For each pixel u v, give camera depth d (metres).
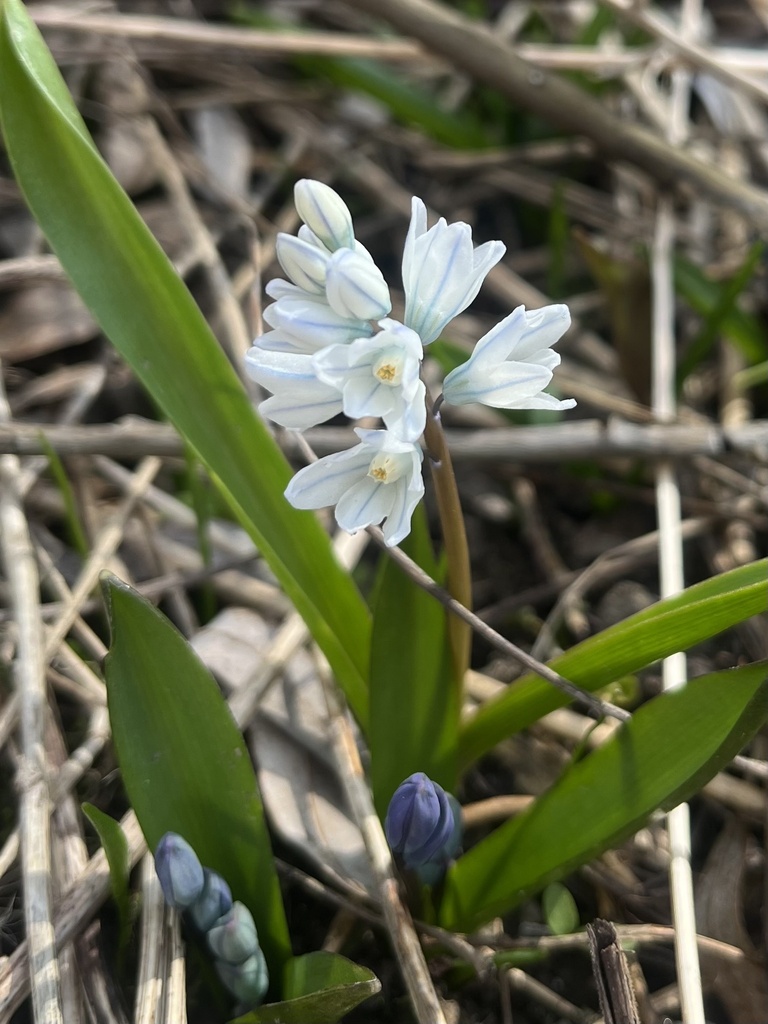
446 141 0.27
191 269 0.24
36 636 0.16
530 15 0.30
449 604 0.12
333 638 0.14
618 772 0.12
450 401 0.11
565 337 0.24
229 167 0.27
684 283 0.23
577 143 0.27
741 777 0.16
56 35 0.26
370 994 0.10
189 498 0.21
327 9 0.30
